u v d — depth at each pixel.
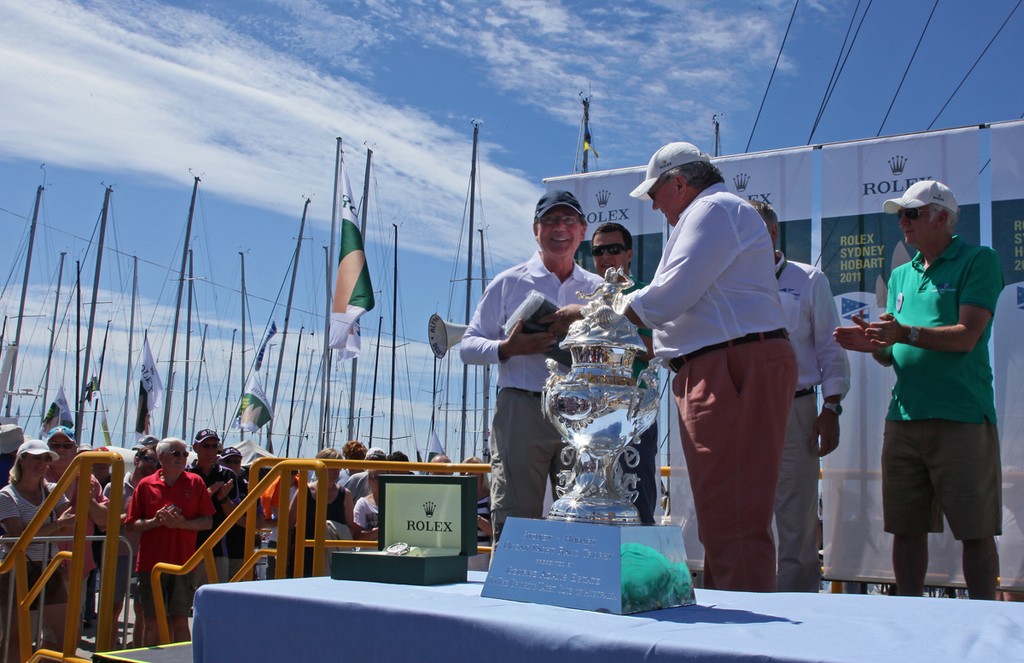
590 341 2.19
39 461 5.77
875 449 5.16
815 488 4.70
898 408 4.20
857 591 5.79
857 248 5.33
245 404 24.23
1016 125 4.99
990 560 3.97
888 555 5.09
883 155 5.29
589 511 2.04
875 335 3.91
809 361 4.74
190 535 6.48
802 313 4.73
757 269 2.93
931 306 4.14
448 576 2.26
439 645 1.63
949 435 3.99
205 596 2.01
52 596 5.55
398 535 2.44
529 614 1.64
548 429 3.97
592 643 1.44
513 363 4.05
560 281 4.31
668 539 1.92
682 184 3.09
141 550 6.35
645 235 5.87
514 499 3.97
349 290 18.31
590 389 2.16
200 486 6.57
